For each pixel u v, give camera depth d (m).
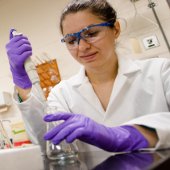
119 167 0.38
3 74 2.29
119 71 1.12
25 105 0.94
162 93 1.03
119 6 1.83
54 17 2.11
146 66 1.13
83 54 0.96
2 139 0.90
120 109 1.06
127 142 0.57
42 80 2.01
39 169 0.58
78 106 1.15
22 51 0.86
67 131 0.57
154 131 0.56
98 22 0.95
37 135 0.95
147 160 0.38
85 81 1.17
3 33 2.35
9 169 0.52
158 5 1.72
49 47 2.10
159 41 1.69
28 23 2.23
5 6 2.38
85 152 0.86
